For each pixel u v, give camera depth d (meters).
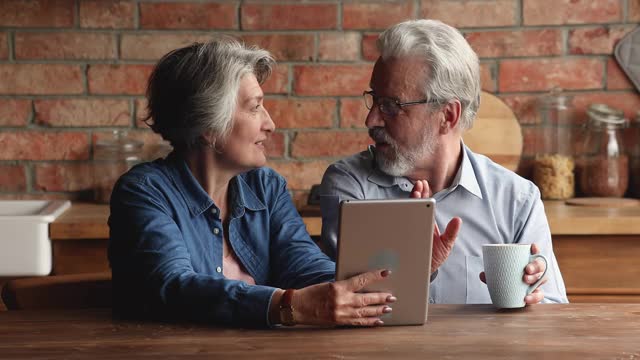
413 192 1.67
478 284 1.96
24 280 1.84
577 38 2.97
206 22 2.96
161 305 1.57
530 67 2.98
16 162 2.99
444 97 1.88
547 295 1.88
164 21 2.96
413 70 1.87
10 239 2.49
